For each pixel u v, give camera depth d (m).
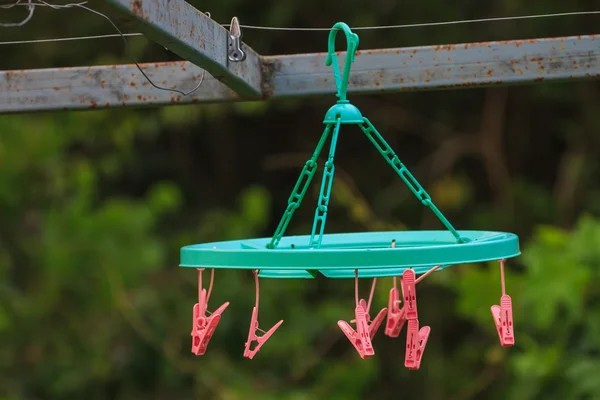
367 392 18.70
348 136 20.23
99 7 4.49
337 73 5.65
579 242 12.92
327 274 6.05
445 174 19.61
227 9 18.30
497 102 19.19
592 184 18.95
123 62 18.47
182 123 19.25
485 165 20.25
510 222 18.98
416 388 18.56
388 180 20.03
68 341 16.97
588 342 12.84
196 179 21.12
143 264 16.94
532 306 13.21
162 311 17.64
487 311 13.91
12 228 17.25
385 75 6.76
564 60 6.61
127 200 18.98
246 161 21.12
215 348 17.73
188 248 5.33
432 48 6.72
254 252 4.91
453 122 19.86
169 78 6.69
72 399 17.14
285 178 20.94
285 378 17.38
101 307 16.80
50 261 16.61
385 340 18.94
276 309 17.97
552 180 20.27
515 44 6.65
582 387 12.48
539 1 18.12
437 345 18.61
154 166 20.91
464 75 6.70
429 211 19.58
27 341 16.91
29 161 16.91
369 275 6.13
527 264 13.02
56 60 18.81
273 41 18.78
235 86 6.33
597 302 12.93
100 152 19.20
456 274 15.65
